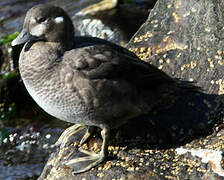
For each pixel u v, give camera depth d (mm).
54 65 8258
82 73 8188
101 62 8266
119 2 14531
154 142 9047
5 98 13242
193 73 9828
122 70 8414
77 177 8562
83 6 16016
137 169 8414
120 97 8406
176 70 9977
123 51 8844
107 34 13469
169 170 8383
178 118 9312
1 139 12336
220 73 9672
